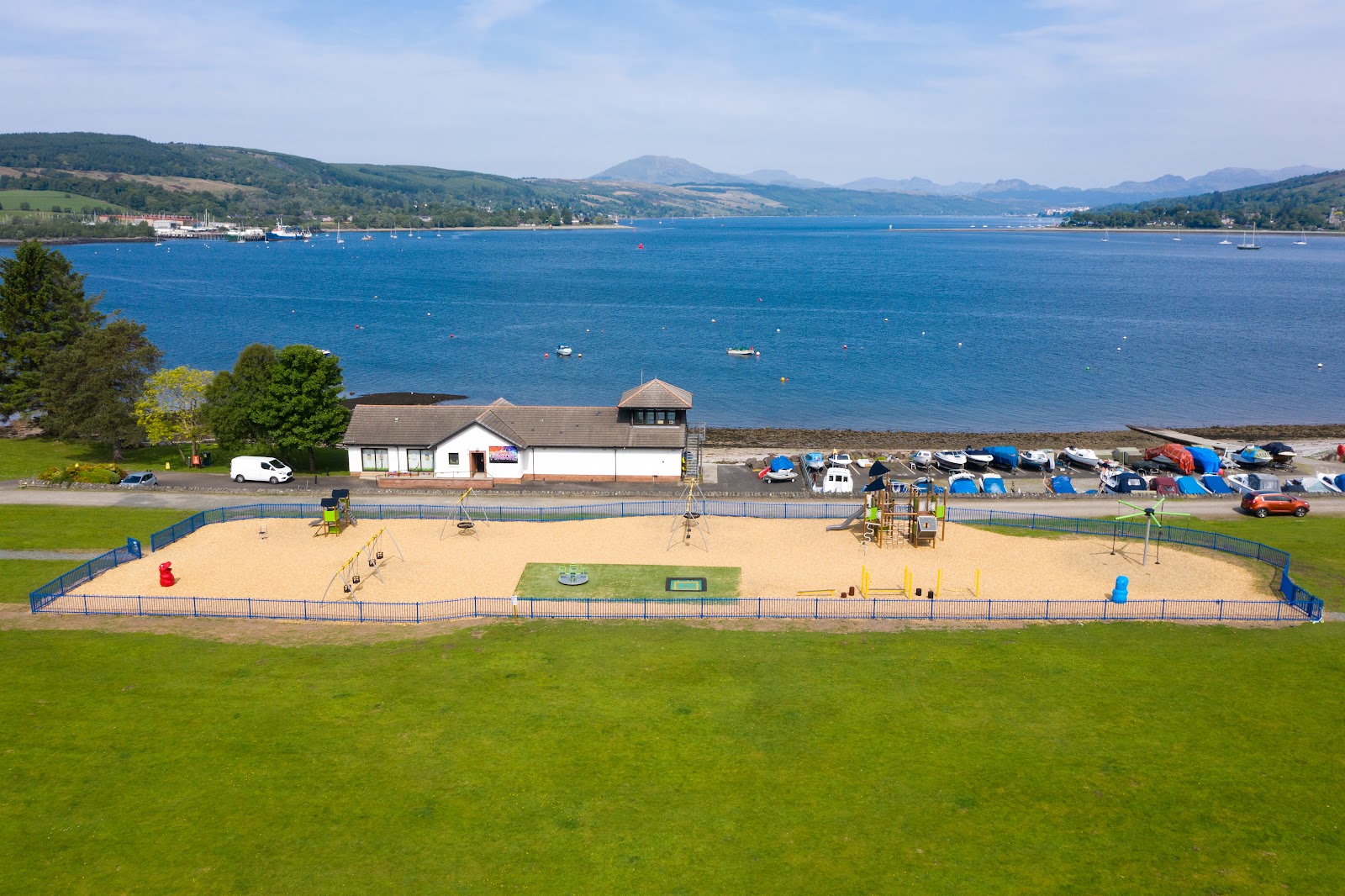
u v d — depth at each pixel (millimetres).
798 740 41688
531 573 63594
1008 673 48312
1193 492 86312
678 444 89750
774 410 139125
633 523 75062
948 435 121062
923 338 198500
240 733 42000
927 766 39719
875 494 74625
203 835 34969
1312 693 46031
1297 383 155375
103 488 84688
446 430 90375
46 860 33531
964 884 32562
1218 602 56812
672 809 36688
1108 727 42875
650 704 44844
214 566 64188
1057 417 135625
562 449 90438
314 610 56750
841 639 52875
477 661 49594
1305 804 37125
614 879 32656
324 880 32531
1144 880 32844
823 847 34469
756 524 75000
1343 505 81125
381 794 37500
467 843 34562
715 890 32125
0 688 45906
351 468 91250
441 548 68625
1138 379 158375
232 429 93938
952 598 58812
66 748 40625
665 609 57312
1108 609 56969
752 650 51250
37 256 113875
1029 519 76750
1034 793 37844
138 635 52844
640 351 183125
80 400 95312
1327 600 57969
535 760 39938
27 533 70812
